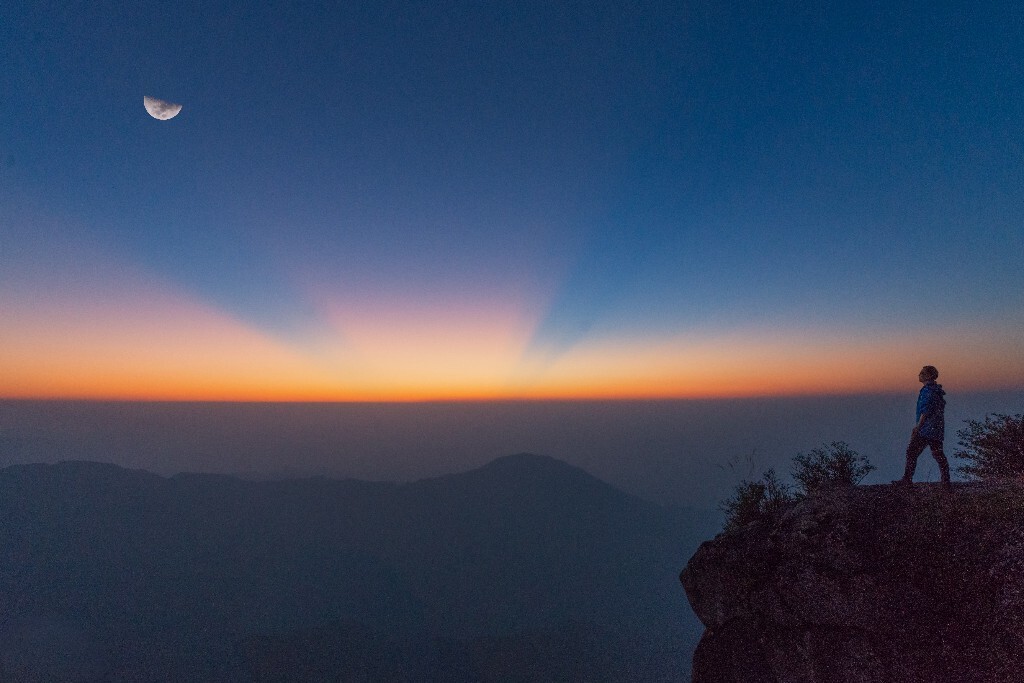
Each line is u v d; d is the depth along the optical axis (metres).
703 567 9.73
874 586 7.64
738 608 9.05
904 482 9.07
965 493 8.16
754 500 11.09
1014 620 6.23
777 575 8.65
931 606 7.08
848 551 8.17
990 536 7.11
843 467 10.73
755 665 8.32
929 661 6.66
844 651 7.45
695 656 9.09
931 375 8.83
